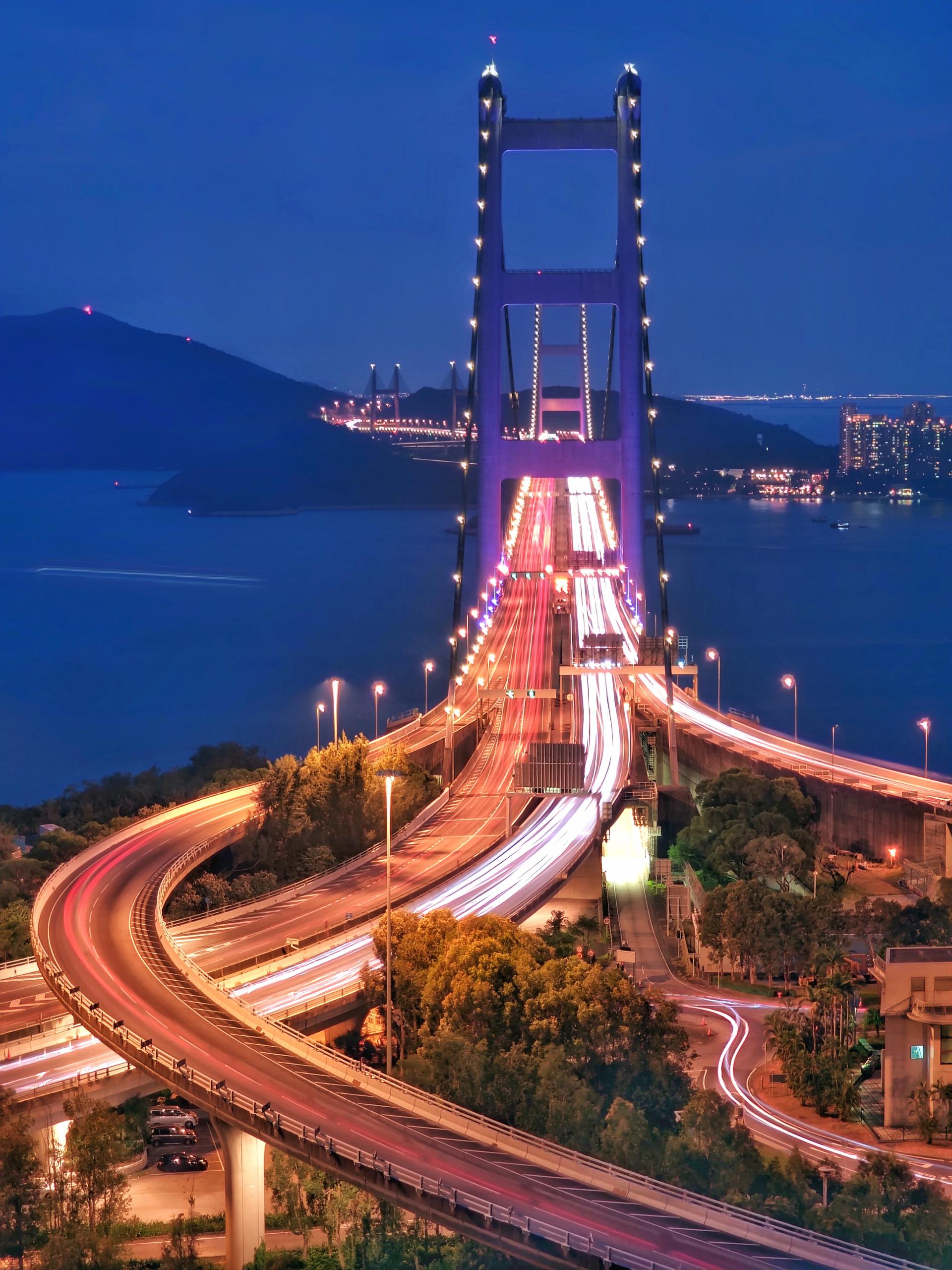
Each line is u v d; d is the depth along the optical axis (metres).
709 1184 104.31
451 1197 93.62
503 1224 92.12
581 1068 120.56
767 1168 108.62
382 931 143.62
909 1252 95.44
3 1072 128.75
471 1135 104.50
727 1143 108.44
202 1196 125.38
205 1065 115.44
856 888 199.25
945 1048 130.75
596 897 188.00
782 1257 88.06
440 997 130.00
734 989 166.50
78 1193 116.44
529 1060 117.75
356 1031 141.62
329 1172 103.75
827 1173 110.06
